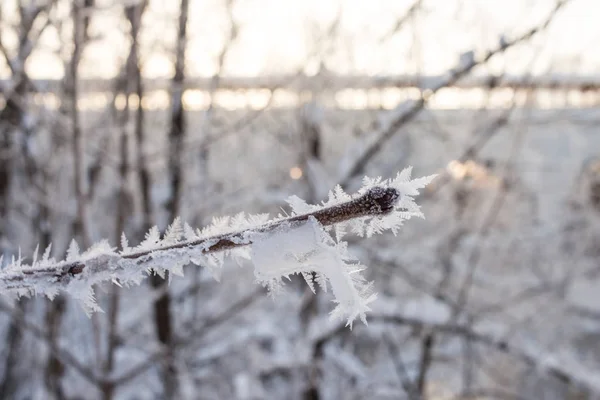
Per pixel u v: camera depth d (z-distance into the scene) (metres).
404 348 6.41
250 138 6.15
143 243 0.90
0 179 5.15
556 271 6.72
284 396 5.88
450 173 5.46
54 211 4.50
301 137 5.29
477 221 6.35
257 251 0.83
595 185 6.86
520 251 6.67
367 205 0.79
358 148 4.72
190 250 0.86
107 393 4.25
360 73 5.01
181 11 4.48
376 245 5.75
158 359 4.62
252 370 5.52
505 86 4.67
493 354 6.28
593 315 6.71
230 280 5.92
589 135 6.88
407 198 0.79
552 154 6.96
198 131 5.41
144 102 4.90
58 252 4.75
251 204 6.08
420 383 5.45
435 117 5.60
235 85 5.00
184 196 5.51
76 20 3.59
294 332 5.80
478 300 6.48
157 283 5.05
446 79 3.77
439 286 5.48
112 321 4.23
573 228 6.80
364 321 0.83
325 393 5.80
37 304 5.20
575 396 6.35
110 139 4.76
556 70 4.85
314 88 5.07
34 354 5.15
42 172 4.65
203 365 5.60
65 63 3.88
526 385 6.57
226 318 5.07
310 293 5.06
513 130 5.87
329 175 5.73
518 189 6.55
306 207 0.86
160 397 5.69
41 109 3.92
